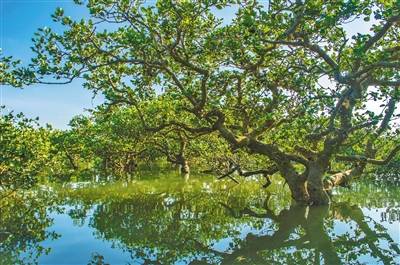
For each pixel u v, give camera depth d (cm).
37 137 2066
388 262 1096
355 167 2419
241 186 2905
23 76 1681
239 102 2006
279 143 1942
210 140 3023
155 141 3616
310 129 1770
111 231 1473
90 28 1778
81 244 1291
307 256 1163
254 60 1897
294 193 1997
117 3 1748
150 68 1911
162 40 1822
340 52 1606
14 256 1156
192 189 2709
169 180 3306
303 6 1451
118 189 2688
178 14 1725
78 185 2922
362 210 1895
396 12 1403
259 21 1480
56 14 1717
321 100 1622
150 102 2611
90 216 1742
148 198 2272
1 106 1770
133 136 3209
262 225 1580
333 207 1959
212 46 1666
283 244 1300
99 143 3656
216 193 2506
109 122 3241
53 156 2016
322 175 1992
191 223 1612
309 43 1608
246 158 2936
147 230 1492
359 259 1129
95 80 2052
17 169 1623
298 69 1766
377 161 2067
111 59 1952
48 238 1366
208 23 1930
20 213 1802
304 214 1783
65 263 1090
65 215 1759
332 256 1162
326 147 1936
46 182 3119
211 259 1138
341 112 1819
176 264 1098
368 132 1898
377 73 1773
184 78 2089
